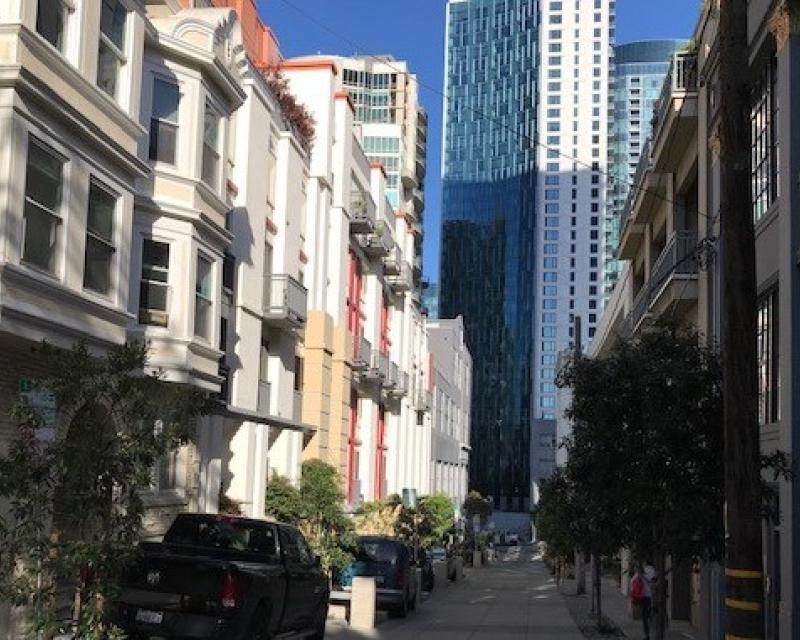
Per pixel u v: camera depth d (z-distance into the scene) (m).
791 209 14.92
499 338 156.88
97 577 8.06
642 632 21.33
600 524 13.51
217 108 19.62
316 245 30.64
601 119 114.12
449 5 111.94
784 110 15.38
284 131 27.30
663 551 13.05
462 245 162.38
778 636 14.83
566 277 151.25
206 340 19.19
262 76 24.67
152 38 17.58
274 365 26.81
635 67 113.62
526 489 151.75
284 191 26.48
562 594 36.22
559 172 152.38
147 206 17.47
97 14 13.98
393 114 95.06
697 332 15.53
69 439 8.25
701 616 21.55
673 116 23.55
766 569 15.98
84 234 13.50
